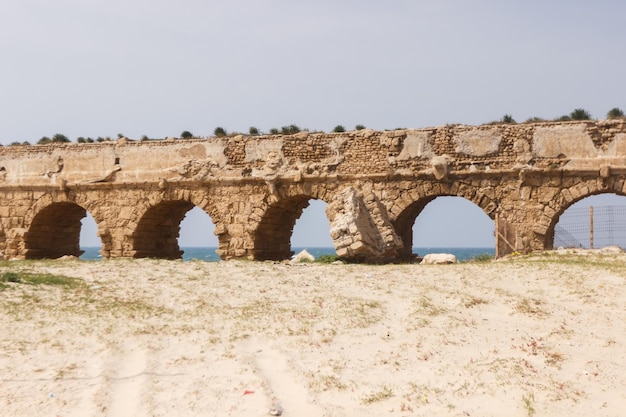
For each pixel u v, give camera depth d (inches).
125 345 528.7
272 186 1423.5
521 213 1277.1
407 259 1414.9
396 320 622.5
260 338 557.9
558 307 675.4
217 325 593.9
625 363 493.0
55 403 406.6
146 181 1520.7
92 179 1568.7
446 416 398.0
